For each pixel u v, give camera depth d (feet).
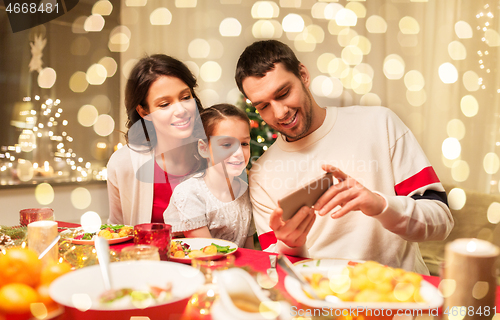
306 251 2.85
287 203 2.45
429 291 1.53
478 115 8.14
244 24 10.33
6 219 7.67
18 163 8.08
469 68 8.28
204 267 1.86
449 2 8.51
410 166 3.80
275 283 1.94
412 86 9.08
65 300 1.42
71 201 8.63
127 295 1.51
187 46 10.24
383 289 1.52
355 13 9.65
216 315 1.33
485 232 5.60
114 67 9.48
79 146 9.08
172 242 3.05
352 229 3.76
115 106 9.52
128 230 3.53
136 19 9.72
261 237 4.14
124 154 4.67
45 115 8.58
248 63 3.46
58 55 8.77
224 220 4.24
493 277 1.34
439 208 3.29
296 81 3.49
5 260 1.48
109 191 4.84
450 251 1.38
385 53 9.41
